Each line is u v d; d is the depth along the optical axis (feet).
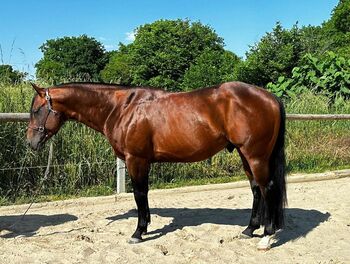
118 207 20.15
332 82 42.16
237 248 14.33
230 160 27.86
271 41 80.18
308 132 32.19
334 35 125.29
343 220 17.56
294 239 15.25
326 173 28.09
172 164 25.63
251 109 13.44
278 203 13.93
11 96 22.74
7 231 16.22
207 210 19.33
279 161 14.01
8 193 21.42
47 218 18.06
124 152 14.61
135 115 14.32
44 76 25.03
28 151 21.48
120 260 13.17
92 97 14.75
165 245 14.49
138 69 136.15
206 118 13.87
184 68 135.44
